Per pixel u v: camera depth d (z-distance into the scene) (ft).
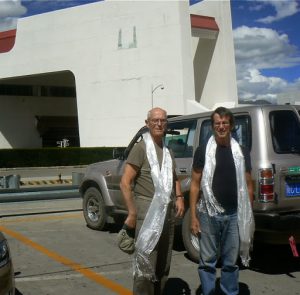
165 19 97.60
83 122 106.83
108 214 20.42
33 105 141.08
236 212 10.96
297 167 14.29
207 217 11.07
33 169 83.76
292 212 14.28
